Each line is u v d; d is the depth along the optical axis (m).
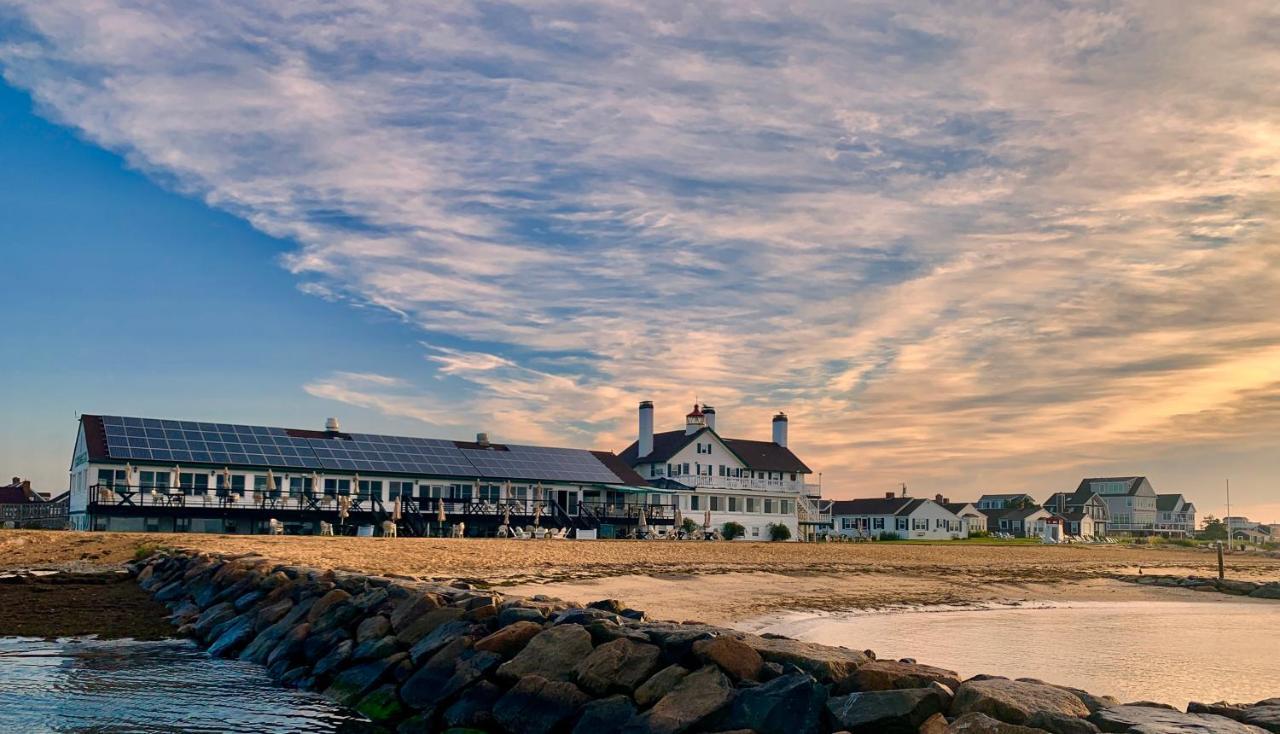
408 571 31.34
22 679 15.66
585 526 62.81
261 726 13.15
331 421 61.25
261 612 20.00
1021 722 9.05
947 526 111.38
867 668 10.34
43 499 96.44
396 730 13.12
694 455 81.25
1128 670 23.75
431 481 59.50
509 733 12.20
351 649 16.25
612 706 11.56
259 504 51.62
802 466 89.31
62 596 24.45
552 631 13.47
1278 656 27.86
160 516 48.09
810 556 52.16
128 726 12.92
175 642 20.08
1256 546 122.69
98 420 51.75
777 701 10.34
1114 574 58.28
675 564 41.56
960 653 24.91
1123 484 162.75
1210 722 8.69
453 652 14.30
